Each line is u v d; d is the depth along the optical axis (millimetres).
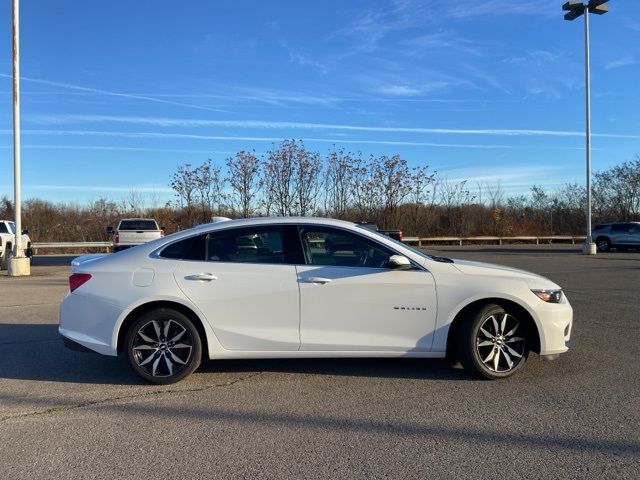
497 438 4012
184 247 5453
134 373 5711
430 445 3902
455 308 5301
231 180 33875
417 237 37656
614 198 44312
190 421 4402
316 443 3955
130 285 5273
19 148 16703
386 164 37344
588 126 26781
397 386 5250
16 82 16516
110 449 3873
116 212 35562
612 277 14984
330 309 5281
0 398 4996
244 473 3500
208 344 5293
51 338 7461
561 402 4750
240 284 5277
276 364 6039
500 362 5445
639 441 3934
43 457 3746
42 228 34844
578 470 3504
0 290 12805
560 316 5410
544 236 40438
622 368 5750
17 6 16359
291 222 5535
